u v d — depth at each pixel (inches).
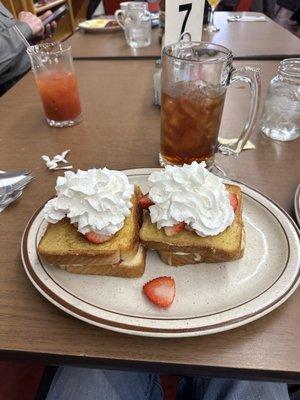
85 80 26.5
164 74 14.7
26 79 26.8
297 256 10.8
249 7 58.4
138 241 11.3
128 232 11.1
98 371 14.6
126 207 11.4
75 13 74.6
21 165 16.8
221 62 14.0
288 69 17.8
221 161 16.7
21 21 36.4
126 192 11.5
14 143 18.7
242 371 8.7
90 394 13.9
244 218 12.6
